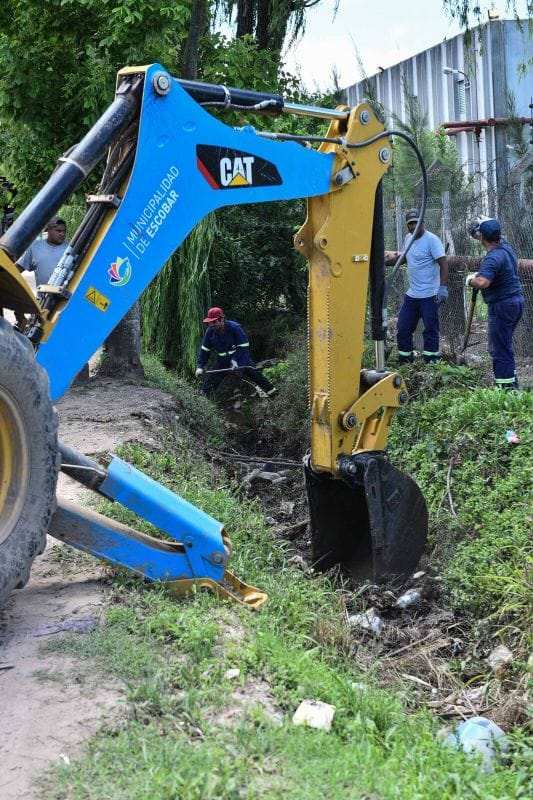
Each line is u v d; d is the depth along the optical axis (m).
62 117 11.13
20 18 10.77
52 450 4.51
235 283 15.88
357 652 5.63
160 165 5.22
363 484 6.44
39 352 4.95
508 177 15.11
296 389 12.36
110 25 10.37
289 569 6.43
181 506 5.29
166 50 10.52
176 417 10.77
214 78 12.45
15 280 4.44
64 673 4.12
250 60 12.59
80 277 5.06
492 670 5.35
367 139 6.31
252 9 17.20
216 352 13.26
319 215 6.23
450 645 5.88
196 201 5.42
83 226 5.17
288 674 4.31
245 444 12.27
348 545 6.88
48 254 10.02
